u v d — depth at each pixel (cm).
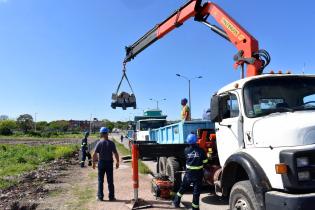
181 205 1016
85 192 1253
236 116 787
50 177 1658
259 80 774
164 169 1270
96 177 1623
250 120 734
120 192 1226
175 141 1359
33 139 7438
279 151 622
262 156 659
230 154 805
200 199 1110
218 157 946
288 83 771
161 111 3231
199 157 931
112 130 13412
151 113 3219
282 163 610
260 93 757
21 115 11869
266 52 917
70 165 2261
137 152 1040
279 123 655
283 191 614
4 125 10488
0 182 1470
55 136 9762
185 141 1240
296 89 764
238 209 696
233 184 777
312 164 598
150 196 1145
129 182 1427
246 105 756
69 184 1457
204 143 1028
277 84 768
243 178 755
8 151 3288
